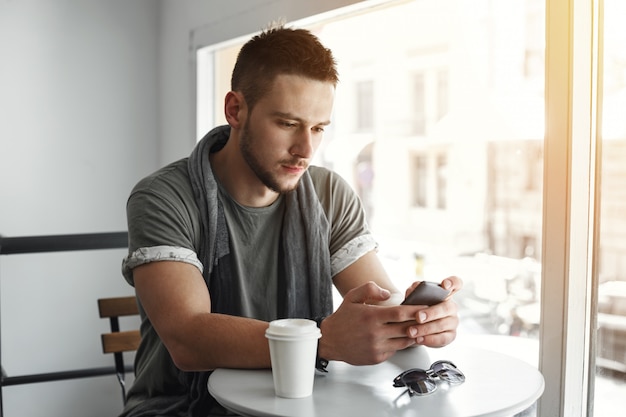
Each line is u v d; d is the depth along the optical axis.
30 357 2.81
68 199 2.85
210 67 2.72
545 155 1.51
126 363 2.98
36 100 2.77
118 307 2.13
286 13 2.17
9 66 2.72
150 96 3.01
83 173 2.88
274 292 1.49
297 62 1.27
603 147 1.48
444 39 3.59
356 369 1.20
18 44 2.73
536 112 2.14
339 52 3.03
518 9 2.23
